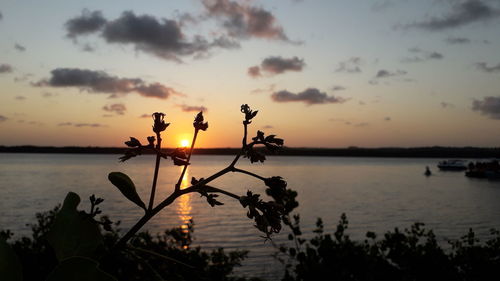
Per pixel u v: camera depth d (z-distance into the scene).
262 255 28.47
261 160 1.13
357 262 7.16
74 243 0.99
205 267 6.91
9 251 0.76
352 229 49.91
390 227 51.59
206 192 1.06
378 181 148.12
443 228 50.97
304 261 7.30
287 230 43.12
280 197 1.09
